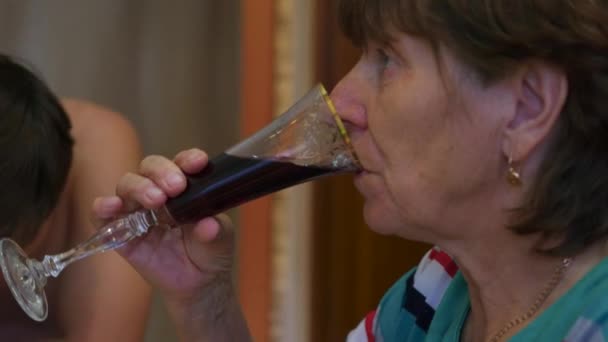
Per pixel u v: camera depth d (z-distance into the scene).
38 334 2.13
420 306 1.58
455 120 1.25
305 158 1.32
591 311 1.20
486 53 1.20
